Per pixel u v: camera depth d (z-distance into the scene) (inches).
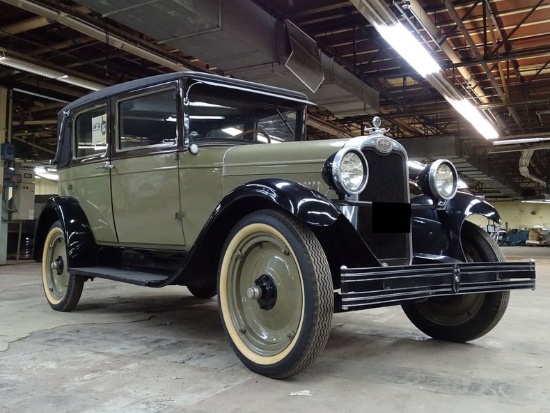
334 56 311.1
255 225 100.7
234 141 138.4
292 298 97.3
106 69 342.0
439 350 122.1
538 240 965.8
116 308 178.9
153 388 91.4
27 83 368.5
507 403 85.4
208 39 216.2
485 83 376.2
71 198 167.5
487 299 123.0
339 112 350.6
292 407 82.6
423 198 124.2
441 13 263.9
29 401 84.4
